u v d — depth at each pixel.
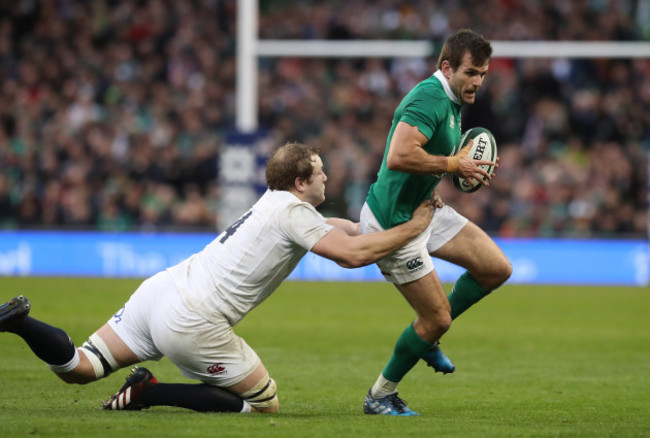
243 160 60.41
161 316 19.09
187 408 20.05
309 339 36.31
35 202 72.12
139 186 72.62
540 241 64.00
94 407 20.75
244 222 19.50
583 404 22.98
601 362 31.25
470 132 21.36
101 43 84.50
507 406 22.62
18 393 23.22
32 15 85.81
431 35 83.00
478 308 48.31
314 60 83.69
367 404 20.86
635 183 73.19
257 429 17.66
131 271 64.88
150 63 83.31
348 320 42.59
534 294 55.69
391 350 33.62
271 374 28.06
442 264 63.00
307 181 19.69
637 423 19.80
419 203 20.48
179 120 79.31
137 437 16.59
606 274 63.47
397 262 20.00
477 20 82.88
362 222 20.98
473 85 19.89
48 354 18.88
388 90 82.38
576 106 78.75
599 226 68.00
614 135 78.25
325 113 80.94
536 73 79.75
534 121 78.12
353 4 84.75
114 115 79.12
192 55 83.44
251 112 65.38
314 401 23.17
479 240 21.56
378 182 20.66
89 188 72.62
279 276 19.58
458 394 24.75
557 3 82.62
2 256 65.56
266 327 39.81
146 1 85.69
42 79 82.56
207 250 19.62
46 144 76.44
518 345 35.41
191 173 74.00
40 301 47.25
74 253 65.50
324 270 66.56
